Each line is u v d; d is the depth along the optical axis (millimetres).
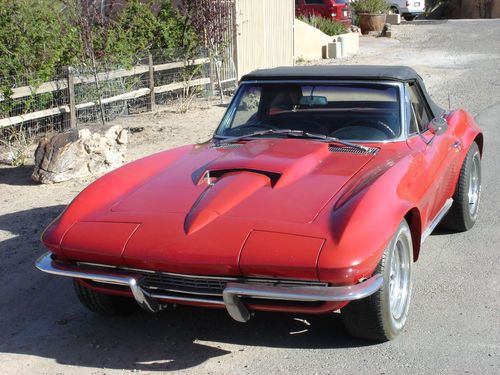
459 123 5945
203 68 14188
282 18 16859
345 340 4156
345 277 3453
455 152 5465
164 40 13531
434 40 25078
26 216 6797
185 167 4617
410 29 29000
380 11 27719
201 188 4207
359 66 5426
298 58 20500
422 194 4316
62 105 10875
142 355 4094
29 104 10180
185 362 3982
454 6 41094
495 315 4434
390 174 4160
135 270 3809
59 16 11977
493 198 7082
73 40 11484
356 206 3732
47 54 10867
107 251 3781
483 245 5766
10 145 9672
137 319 4605
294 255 3482
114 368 3951
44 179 7957
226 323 4480
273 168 4250
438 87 14828
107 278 3824
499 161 8578
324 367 3846
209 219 3799
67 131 8266
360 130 4914
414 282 5020
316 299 3475
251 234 3643
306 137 4910
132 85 12625
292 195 3979
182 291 3777
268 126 5191
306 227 3646
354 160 4488
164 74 13516
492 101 12961
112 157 8391
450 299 4703
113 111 12055
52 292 5109
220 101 13938
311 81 5137
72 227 4016
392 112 4934
